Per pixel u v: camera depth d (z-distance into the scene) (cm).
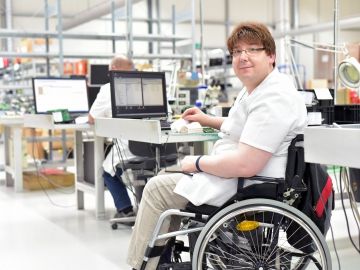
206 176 185
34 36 540
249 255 181
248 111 184
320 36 1256
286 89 181
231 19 1290
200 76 443
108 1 794
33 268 262
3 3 1083
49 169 555
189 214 185
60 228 347
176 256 213
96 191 370
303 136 170
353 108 254
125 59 390
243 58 186
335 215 363
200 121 245
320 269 179
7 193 491
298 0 1288
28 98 663
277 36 1062
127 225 352
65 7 1121
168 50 832
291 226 179
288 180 178
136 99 318
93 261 272
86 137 421
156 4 1195
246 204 173
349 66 204
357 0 1229
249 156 175
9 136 535
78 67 841
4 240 317
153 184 193
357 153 143
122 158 335
